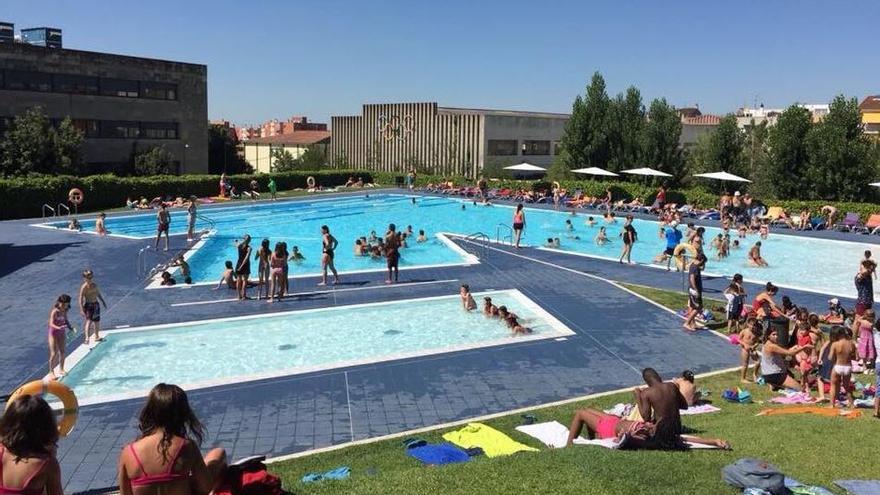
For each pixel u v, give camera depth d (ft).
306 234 113.91
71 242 93.20
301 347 52.06
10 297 63.41
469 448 32.30
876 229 111.24
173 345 51.85
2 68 152.87
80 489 29.58
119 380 44.65
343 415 38.45
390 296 66.08
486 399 40.88
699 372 46.26
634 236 85.30
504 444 32.73
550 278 75.31
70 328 44.65
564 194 152.05
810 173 130.00
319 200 157.89
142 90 183.52
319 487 25.17
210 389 42.27
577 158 174.91
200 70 197.77
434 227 124.26
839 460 27.91
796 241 107.34
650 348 51.13
